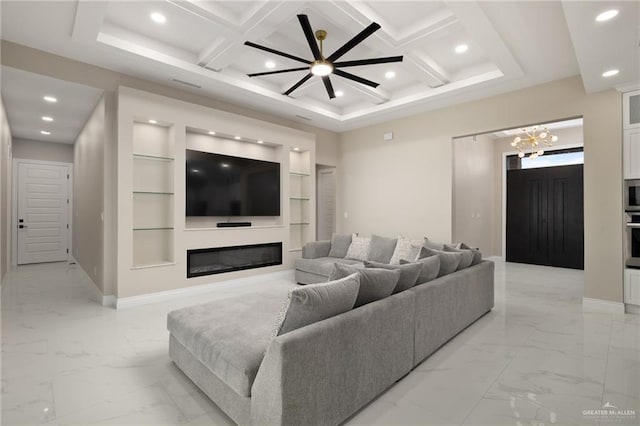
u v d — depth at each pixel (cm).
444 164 520
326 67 315
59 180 689
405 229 572
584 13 229
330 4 278
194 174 451
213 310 233
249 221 536
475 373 227
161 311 364
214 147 491
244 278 499
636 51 283
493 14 279
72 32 307
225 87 438
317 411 156
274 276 541
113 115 390
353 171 659
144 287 395
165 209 434
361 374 183
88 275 501
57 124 537
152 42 362
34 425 169
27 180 654
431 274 272
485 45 324
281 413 141
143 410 183
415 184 558
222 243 473
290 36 354
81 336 290
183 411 182
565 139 681
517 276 579
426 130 542
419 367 236
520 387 208
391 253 466
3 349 262
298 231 616
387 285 214
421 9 303
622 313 361
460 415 179
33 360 242
